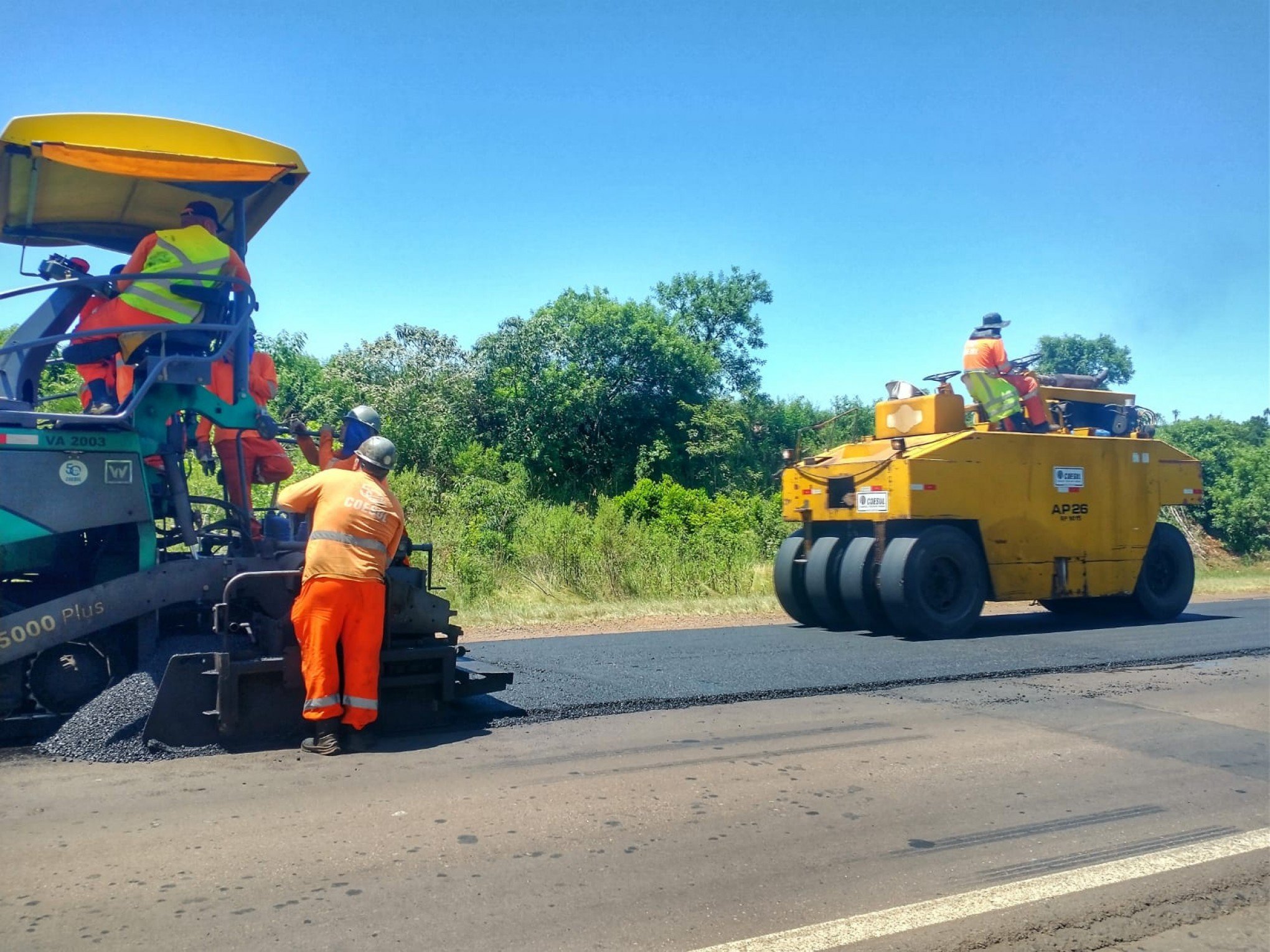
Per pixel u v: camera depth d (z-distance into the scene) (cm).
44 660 566
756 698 714
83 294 641
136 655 590
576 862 407
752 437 2891
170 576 579
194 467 957
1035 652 934
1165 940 357
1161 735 636
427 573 668
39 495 551
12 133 542
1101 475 1161
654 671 801
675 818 463
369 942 335
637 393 2772
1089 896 390
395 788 493
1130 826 469
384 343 2362
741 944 341
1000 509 1084
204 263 609
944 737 617
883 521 1055
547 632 1111
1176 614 1238
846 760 563
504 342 2597
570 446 2648
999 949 346
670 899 375
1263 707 724
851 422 2809
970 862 420
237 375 624
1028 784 528
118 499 572
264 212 707
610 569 1517
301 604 548
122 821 439
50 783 489
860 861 417
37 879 379
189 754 539
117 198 675
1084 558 1146
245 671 550
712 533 1859
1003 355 1149
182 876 384
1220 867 422
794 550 1177
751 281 3469
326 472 571
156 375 571
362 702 555
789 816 470
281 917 352
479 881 387
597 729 618
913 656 901
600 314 2683
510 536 1641
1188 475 1238
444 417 2272
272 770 516
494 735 597
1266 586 1914
